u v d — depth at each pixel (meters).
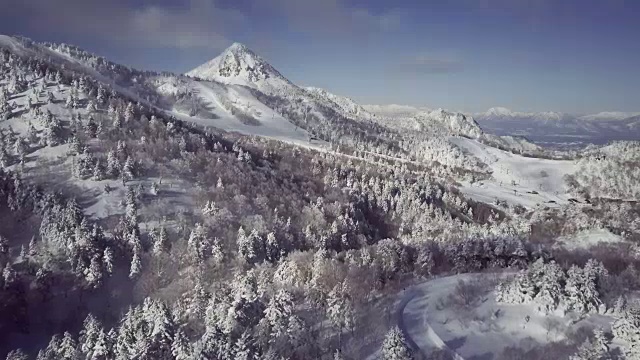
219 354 75.94
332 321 92.50
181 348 81.25
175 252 150.62
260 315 88.88
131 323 91.00
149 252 150.88
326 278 107.25
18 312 128.75
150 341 83.00
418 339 85.44
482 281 111.06
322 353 80.62
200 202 183.12
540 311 89.62
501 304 95.69
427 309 97.12
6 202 169.75
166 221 168.38
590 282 90.25
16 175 176.75
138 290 137.25
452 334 85.75
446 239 165.25
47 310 132.62
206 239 153.88
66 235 147.12
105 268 142.38
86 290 137.38
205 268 143.00
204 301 101.81
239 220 176.88
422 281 118.94
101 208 170.50
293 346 80.06
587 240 196.00
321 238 181.25
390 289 111.12
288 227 181.00
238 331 83.25
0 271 135.62
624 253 157.38
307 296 103.38
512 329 86.62
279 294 86.69
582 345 75.25
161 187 187.12
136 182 186.75
